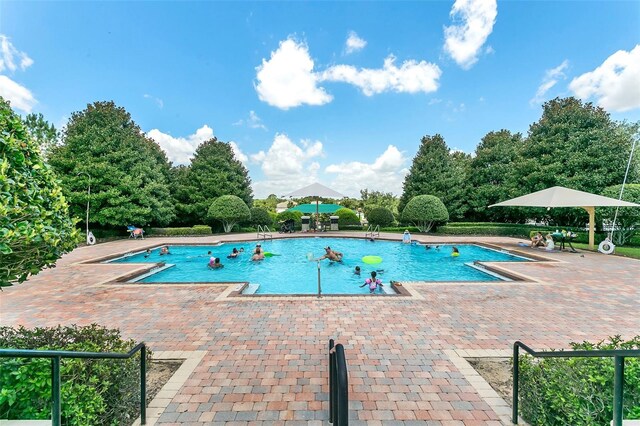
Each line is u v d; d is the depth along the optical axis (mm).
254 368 3701
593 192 16172
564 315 5484
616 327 4941
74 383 2465
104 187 18109
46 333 3139
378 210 24891
